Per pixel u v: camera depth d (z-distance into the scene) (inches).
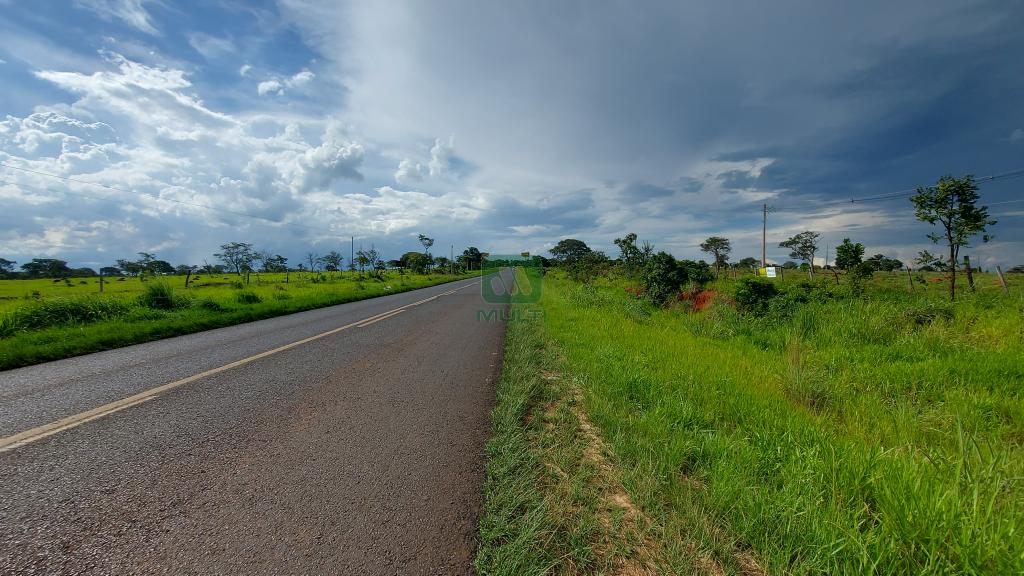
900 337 268.8
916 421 139.3
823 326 308.0
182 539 78.6
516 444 121.3
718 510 87.8
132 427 136.3
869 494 94.0
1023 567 66.5
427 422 144.9
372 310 542.3
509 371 212.8
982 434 129.7
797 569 71.6
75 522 83.3
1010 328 257.1
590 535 82.6
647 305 551.5
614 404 154.9
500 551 75.6
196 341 304.2
